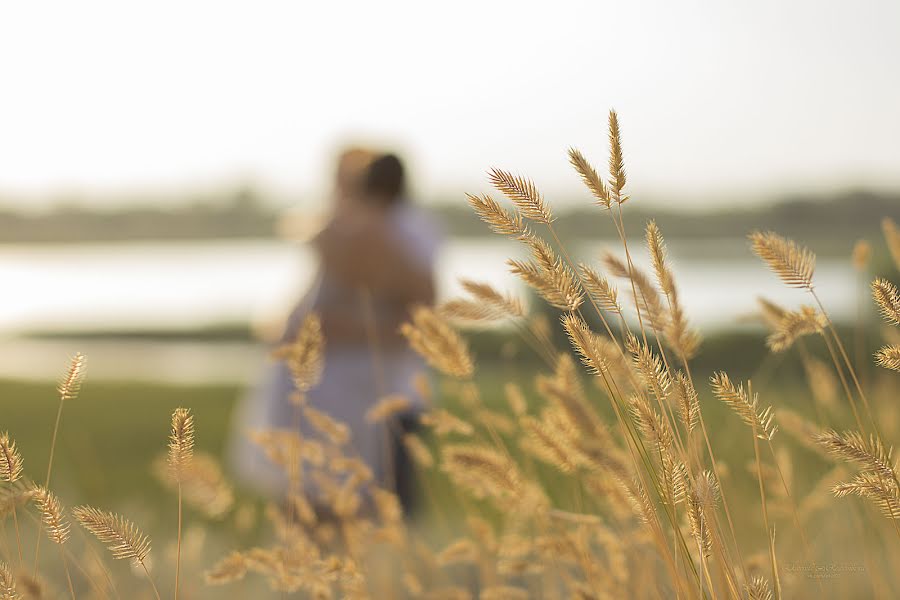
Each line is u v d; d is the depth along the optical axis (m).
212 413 14.32
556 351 2.90
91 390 17.19
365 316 5.99
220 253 93.31
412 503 5.75
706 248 68.31
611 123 2.17
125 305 42.97
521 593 3.23
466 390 3.13
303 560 2.94
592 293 2.24
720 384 2.26
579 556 2.93
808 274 2.19
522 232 2.21
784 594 2.71
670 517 2.31
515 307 2.88
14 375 20.16
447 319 3.00
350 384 5.93
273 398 6.07
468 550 3.37
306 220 6.38
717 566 2.26
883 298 2.22
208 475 3.23
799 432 3.05
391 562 3.84
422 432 6.03
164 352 29.50
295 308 6.16
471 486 2.97
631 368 2.38
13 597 2.35
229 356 27.89
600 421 2.44
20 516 5.91
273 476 5.62
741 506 3.38
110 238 118.88
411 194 6.57
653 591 2.87
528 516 3.10
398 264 6.04
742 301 22.00
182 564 4.66
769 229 2.23
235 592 4.62
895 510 2.12
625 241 2.21
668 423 2.24
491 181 2.18
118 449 11.22
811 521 3.47
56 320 37.94
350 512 3.47
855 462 2.09
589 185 2.19
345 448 4.94
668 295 2.27
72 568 4.62
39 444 11.40
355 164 6.30
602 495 2.91
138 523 6.21
